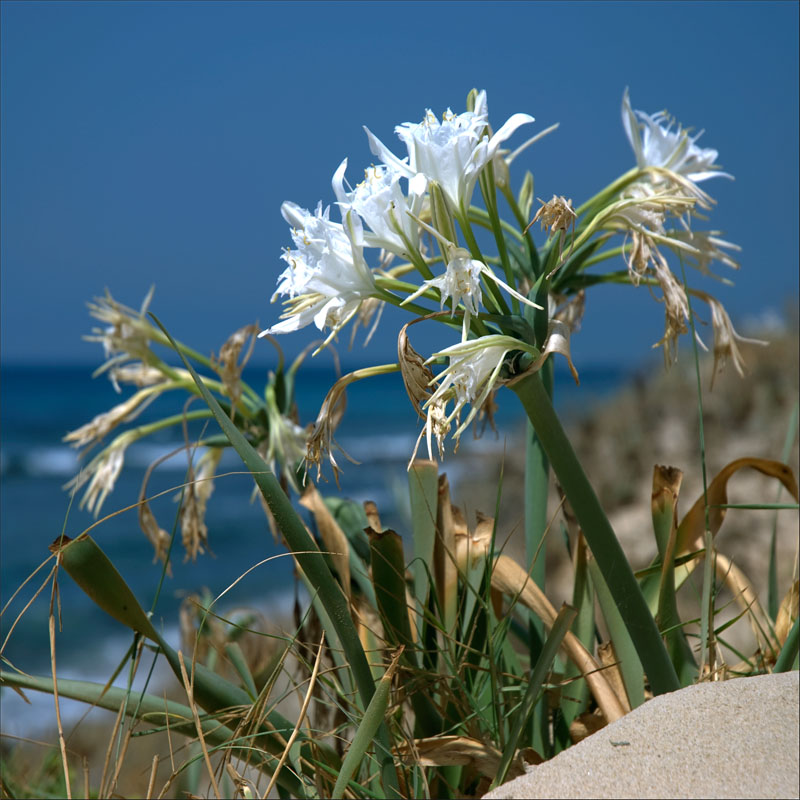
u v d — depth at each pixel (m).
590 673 0.93
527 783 0.79
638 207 0.96
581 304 1.14
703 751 0.79
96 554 0.85
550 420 0.86
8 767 1.21
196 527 1.20
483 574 1.02
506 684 1.02
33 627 5.84
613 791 0.77
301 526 0.84
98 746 2.08
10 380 37.38
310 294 0.91
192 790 1.06
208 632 1.14
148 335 1.23
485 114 0.89
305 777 0.95
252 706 0.90
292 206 0.90
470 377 0.85
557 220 0.87
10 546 9.51
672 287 0.98
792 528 2.89
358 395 26.39
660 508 0.99
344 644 0.85
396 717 0.94
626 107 1.04
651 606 1.02
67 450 17.20
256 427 1.20
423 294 0.89
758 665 0.99
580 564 1.03
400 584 0.98
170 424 1.22
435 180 0.88
